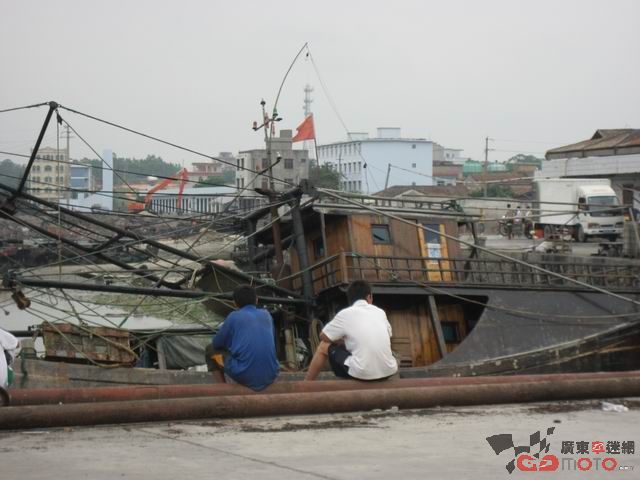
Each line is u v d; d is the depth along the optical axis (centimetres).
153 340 1914
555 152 6494
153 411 802
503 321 1858
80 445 683
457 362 1786
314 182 1783
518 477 584
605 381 1010
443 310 1927
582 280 2261
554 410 927
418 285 1817
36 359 1465
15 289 1526
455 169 11150
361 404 895
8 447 672
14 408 759
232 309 1958
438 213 1950
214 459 627
